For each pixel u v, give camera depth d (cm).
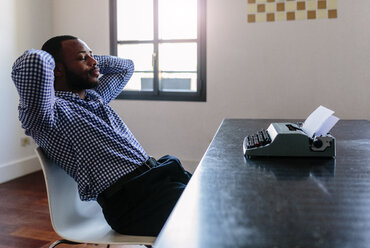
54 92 130
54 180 125
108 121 142
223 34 363
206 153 131
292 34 348
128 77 189
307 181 95
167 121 387
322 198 81
